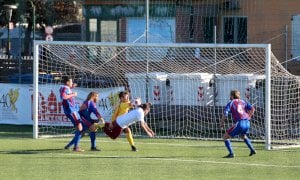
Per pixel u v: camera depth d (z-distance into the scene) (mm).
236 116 38906
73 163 36031
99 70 57469
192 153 40656
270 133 44656
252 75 53344
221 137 50562
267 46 43344
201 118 54281
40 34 89062
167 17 71375
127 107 41594
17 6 87000
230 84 53844
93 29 76250
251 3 67438
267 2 67000
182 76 55344
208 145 45344
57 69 57781
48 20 90938
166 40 70875
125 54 56969
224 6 68375
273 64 49156
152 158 38219
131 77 56844
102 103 56625
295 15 66688
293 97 49375
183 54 56719
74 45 50281
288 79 49344
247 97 52781
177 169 33969
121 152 41000
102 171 33188
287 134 49281
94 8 76062
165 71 57312
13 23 87438
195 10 69938
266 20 67188
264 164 35938
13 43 85312
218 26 68812
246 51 53250
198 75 54875
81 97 57031
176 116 54969
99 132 53625
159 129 55188
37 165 35219
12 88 60125
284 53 65000
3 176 31578
